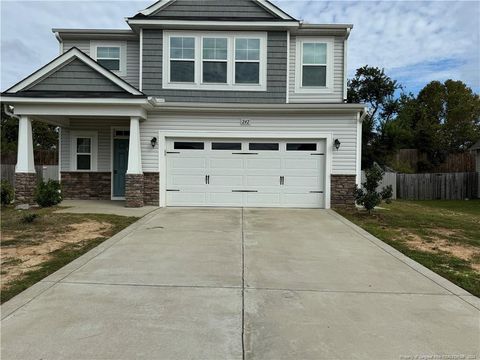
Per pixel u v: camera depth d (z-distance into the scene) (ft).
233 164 42.19
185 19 44.50
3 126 106.11
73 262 20.17
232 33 45.55
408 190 72.33
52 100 38.83
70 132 48.91
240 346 11.79
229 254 22.49
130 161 40.47
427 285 17.81
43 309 14.21
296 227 31.17
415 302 15.69
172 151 42.16
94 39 49.24
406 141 95.76
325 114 41.57
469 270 20.33
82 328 12.75
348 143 41.60
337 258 22.24
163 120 41.86
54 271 18.67
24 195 40.93
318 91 47.29
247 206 42.22
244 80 45.65
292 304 15.20
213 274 18.75
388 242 26.63
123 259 21.02
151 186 42.04
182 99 45.44
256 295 16.08
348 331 12.93
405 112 121.49
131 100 39.01
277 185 42.22
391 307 15.11
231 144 42.19
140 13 45.98
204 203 42.22
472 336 12.75
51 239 25.29
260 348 11.69
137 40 49.06
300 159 42.06
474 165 84.33
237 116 41.91
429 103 136.36
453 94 134.31
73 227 29.07
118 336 12.26
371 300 15.81
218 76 45.62
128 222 31.63
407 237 28.48
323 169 42.01
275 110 41.34
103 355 11.12
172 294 15.98
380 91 116.06
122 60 49.16
